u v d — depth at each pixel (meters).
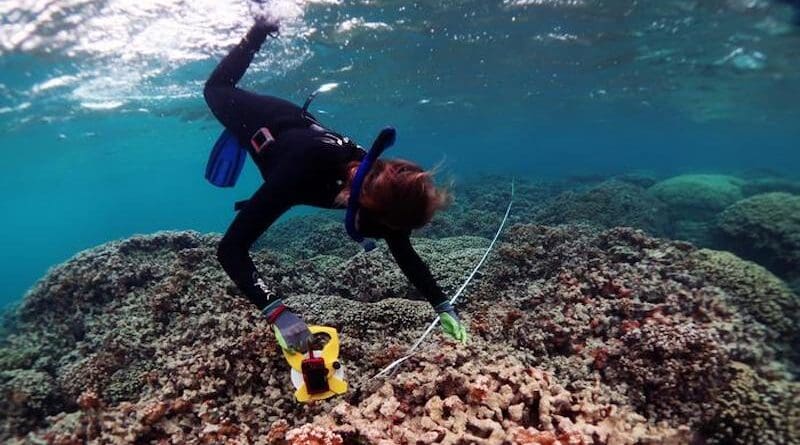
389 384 3.80
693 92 24.83
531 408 3.59
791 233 10.02
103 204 105.94
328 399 4.16
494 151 101.56
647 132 55.97
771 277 6.39
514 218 13.53
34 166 29.98
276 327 2.28
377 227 2.27
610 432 3.43
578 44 15.03
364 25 11.94
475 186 21.53
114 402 5.01
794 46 14.80
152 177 61.25
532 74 19.66
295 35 11.68
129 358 5.58
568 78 20.72
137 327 6.01
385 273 7.14
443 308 3.04
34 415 5.07
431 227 12.79
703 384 4.24
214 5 8.79
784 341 5.74
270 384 4.38
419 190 1.99
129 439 3.71
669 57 16.83
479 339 4.97
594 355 4.82
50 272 7.68
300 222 14.79
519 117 36.84
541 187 20.78
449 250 8.61
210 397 4.25
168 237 8.50
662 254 6.64
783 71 18.97
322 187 2.29
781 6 11.69
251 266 2.29
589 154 129.88
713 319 5.13
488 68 18.11
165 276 7.37
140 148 32.47
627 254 6.73
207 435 3.69
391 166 2.04
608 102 28.89
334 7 10.41
